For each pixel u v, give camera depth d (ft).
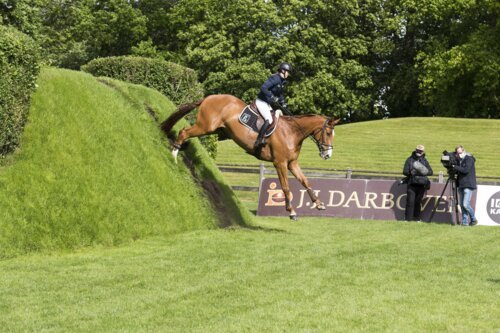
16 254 32.86
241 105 44.70
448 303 25.48
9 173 36.01
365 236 45.68
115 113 45.29
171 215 42.73
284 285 28.17
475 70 158.92
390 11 183.21
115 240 37.58
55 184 37.11
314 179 61.21
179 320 22.58
